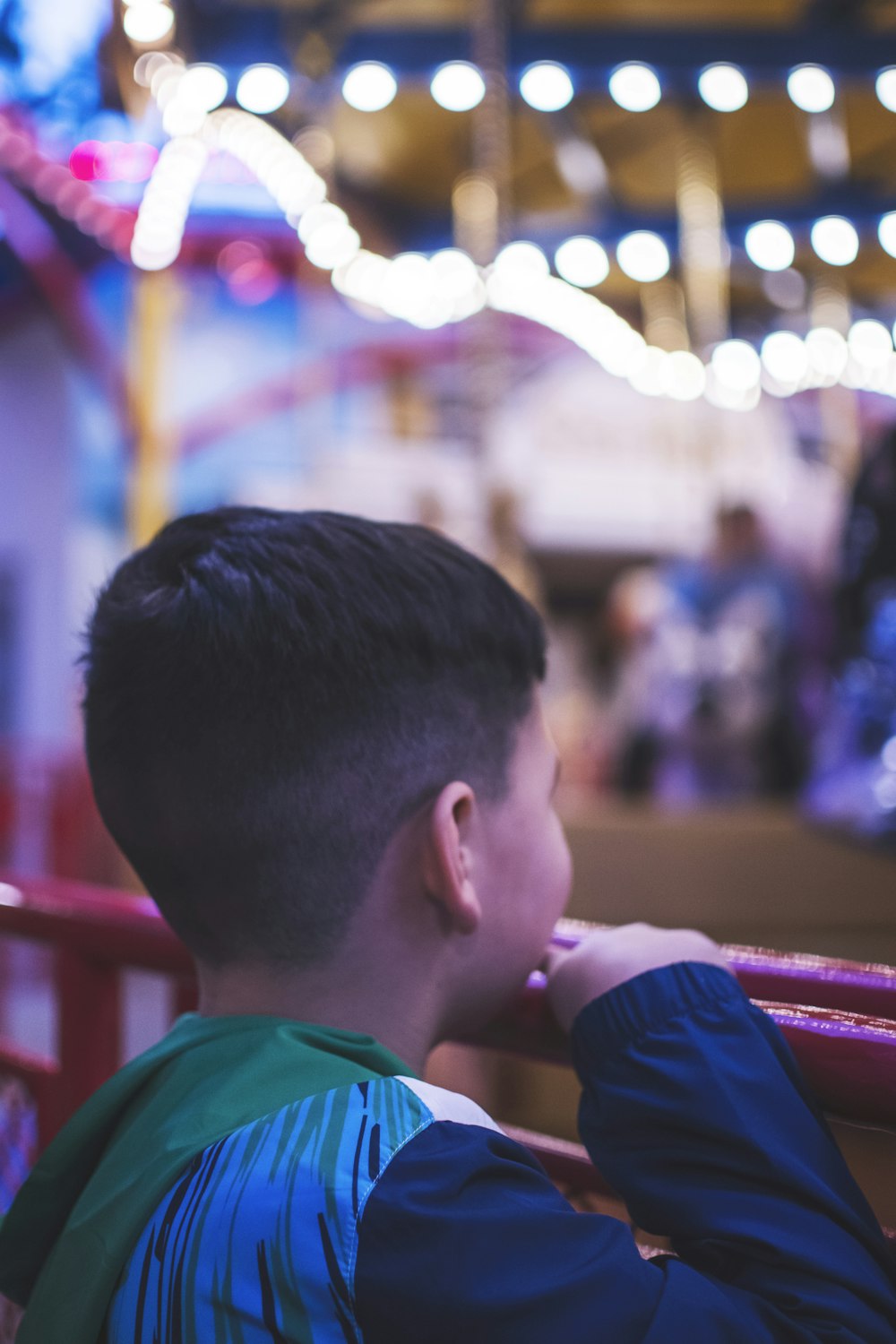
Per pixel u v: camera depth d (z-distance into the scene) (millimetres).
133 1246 422
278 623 448
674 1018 451
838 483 6430
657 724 3152
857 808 1941
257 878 455
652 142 5363
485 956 473
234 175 5410
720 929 1959
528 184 5820
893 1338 393
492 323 4211
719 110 4926
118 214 4949
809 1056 441
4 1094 850
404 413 7891
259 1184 396
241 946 468
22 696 7352
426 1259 367
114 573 510
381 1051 441
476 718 468
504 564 3473
